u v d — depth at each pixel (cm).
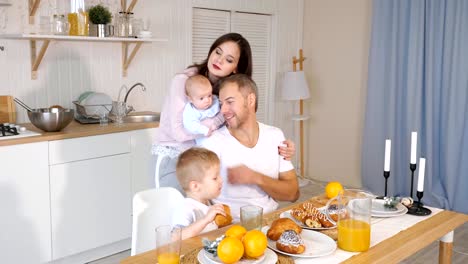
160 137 240
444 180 420
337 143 510
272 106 509
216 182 178
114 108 343
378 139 457
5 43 321
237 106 190
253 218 152
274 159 204
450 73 403
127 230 334
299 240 145
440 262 194
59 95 350
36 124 296
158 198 187
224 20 454
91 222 313
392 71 437
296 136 543
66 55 350
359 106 488
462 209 409
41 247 290
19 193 277
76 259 313
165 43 405
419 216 186
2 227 273
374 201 201
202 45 440
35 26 334
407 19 428
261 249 134
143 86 368
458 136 405
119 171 324
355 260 142
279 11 500
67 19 323
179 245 134
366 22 473
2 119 322
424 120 428
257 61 492
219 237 145
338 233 152
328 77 510
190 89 211
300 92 474
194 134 219
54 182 292
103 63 370
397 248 152
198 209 176
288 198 205
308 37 525
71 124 332
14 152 272
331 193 208
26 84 333
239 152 197
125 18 350
